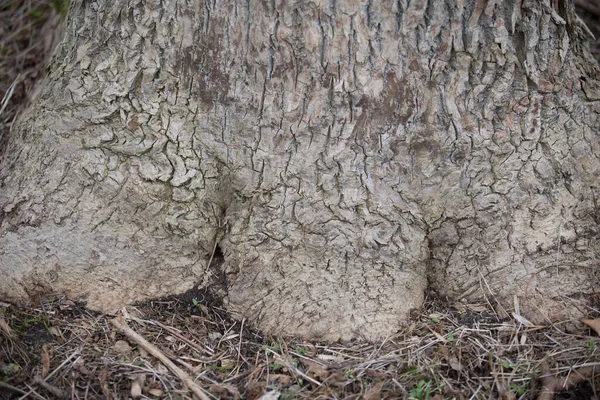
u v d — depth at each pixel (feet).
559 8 9.59
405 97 8.93
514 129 9.19
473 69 8.95
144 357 8.87
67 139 9.55
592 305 9.38
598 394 8.34
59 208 9.49
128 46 9.27
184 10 8.96
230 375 8.75
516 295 9.49
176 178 9.39
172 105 9.32
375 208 9.24
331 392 8.42
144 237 9.52
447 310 9.64
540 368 8.61
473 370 8.70
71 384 8.38
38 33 15.29
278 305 9.35
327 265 9.30
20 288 9.43
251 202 9.43
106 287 9.55
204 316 9.52
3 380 8.21
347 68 8.82
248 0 8.71
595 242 9.58
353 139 9.07
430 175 9.22
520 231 9.43
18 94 13.84
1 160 11.11
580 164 9.55
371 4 8.58
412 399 8.22
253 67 8.97
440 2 8.60
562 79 9.36
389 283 9.37
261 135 9.18
